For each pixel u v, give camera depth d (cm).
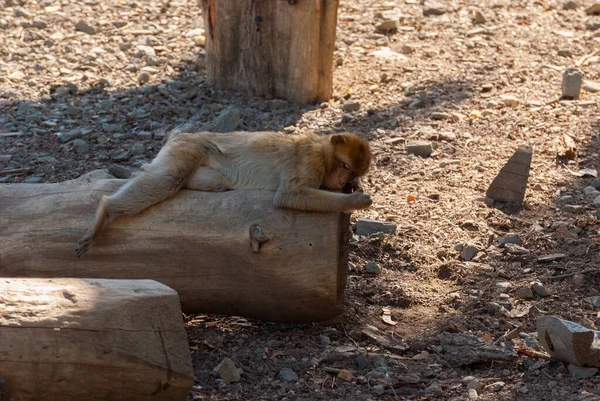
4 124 1409
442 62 1686
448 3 1966
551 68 1667
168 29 1820
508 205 1154
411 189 1204
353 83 1598
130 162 1283
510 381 761
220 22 1522
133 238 798
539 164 1282
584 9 1975
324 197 792
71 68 1628
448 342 816
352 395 734
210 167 851
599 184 1206
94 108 1479
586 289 946
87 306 622
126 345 621
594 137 1367
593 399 698
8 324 600
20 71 1608
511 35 1823
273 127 1406
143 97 1524
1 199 826
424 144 1319
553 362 785
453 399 726
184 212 801
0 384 596
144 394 634
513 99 1501
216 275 801
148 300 636
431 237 1068
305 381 757
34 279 645
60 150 1323
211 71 1569
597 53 1742
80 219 807
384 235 1048
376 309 918
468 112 1473
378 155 1306
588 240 1048
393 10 1920
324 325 866
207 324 875
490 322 882
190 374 640
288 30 1478
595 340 782
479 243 1055
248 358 796
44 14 1830
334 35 1495
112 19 1839
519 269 995
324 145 865
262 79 1527
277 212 797
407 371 782
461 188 1206
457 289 961
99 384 620
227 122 1375
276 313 830
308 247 788
